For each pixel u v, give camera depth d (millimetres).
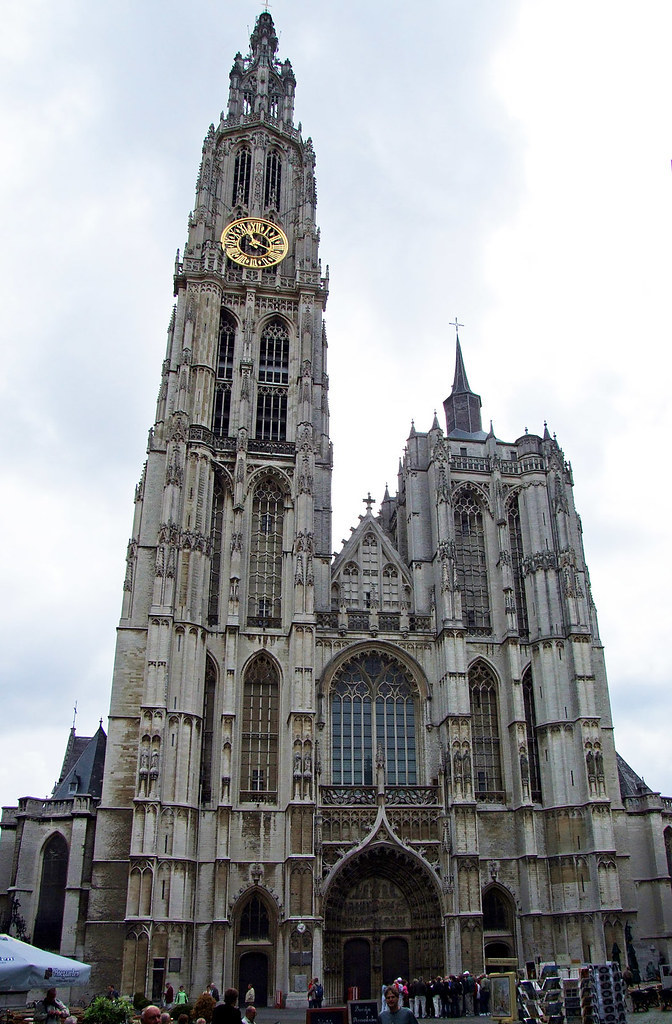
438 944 73938
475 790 82062
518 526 94438
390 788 78375
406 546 98000
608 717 86938
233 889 73938
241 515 87750
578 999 45375
